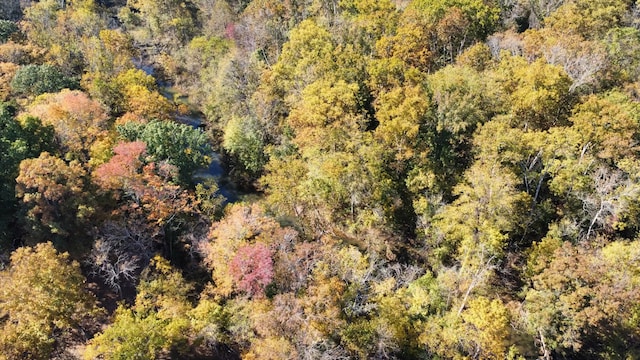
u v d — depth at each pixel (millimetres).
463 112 64688
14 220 63031
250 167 84375
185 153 74062
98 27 131375
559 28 82562
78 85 97125
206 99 107062
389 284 51875
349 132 68500
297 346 45469
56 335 54969
